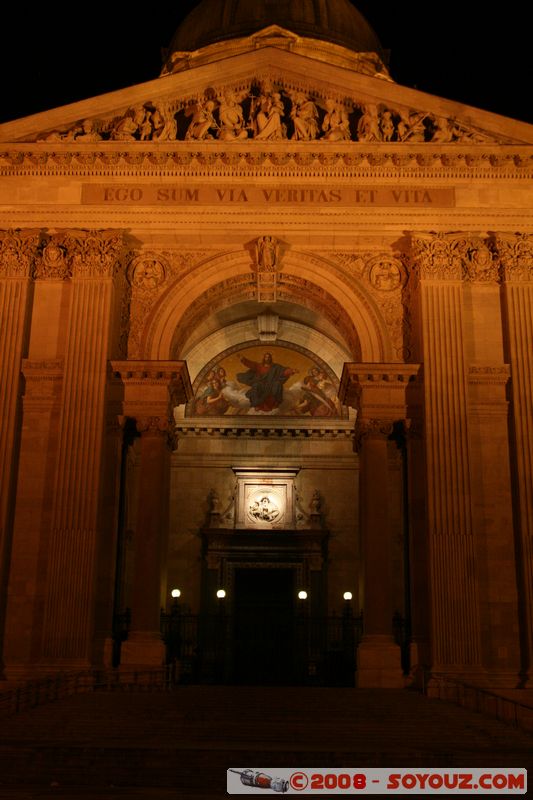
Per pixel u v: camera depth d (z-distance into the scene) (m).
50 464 30.00
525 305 31.12
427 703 24.61
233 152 32.16
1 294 31.19
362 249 32.47
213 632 38.91
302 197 32.19
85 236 31.64
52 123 32.62
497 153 32.00
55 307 31.47
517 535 29.33
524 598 28.55
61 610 28.09
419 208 31.88
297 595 40.25
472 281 31.70
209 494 42.22
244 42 49.41
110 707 23.31
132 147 32.16
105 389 30.23
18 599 28.80
